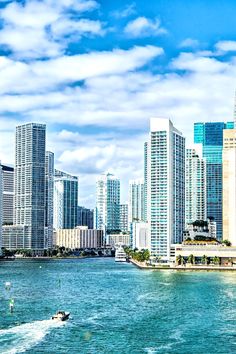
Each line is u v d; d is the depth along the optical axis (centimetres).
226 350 18550
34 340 19538
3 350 18175
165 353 18138
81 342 19425
